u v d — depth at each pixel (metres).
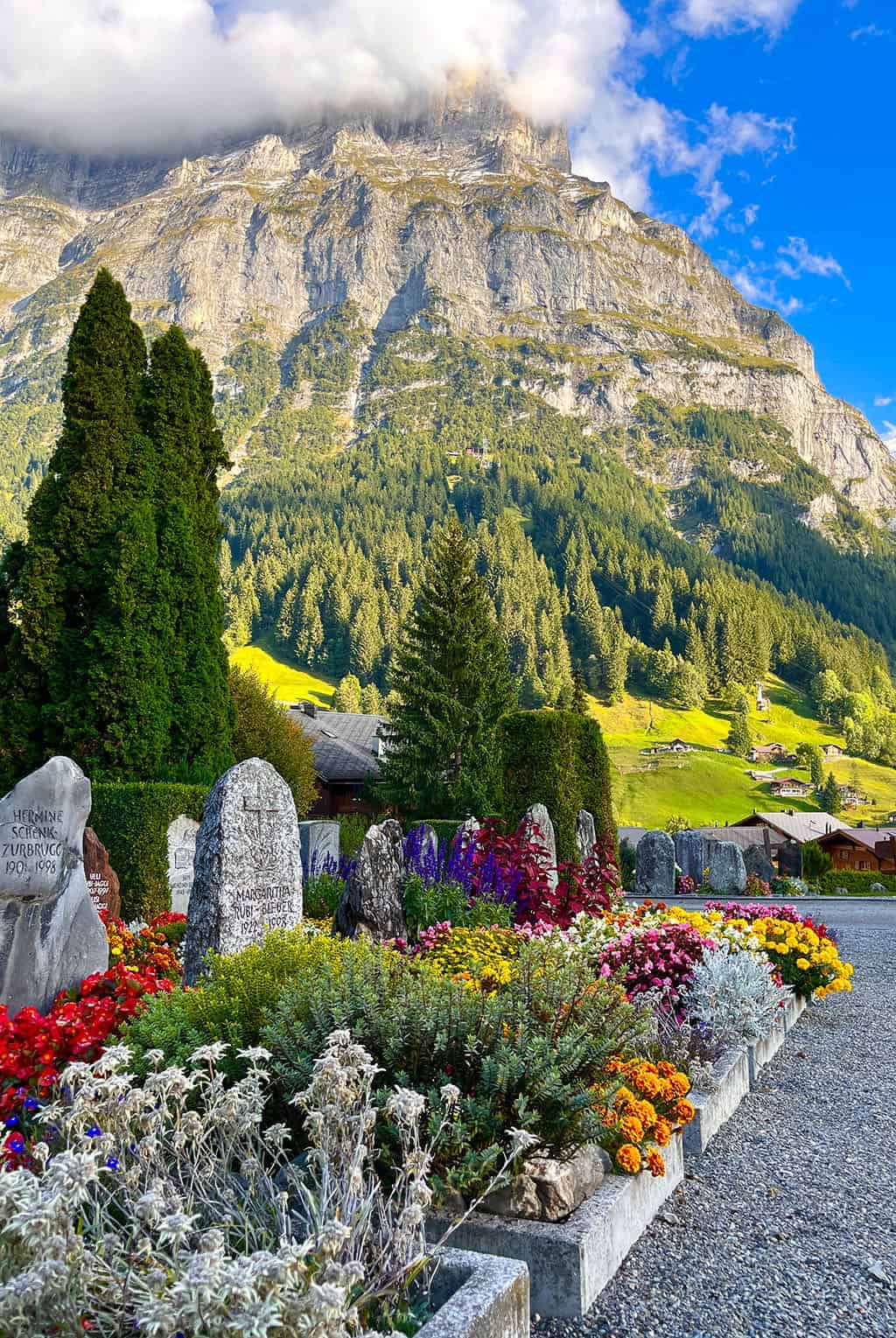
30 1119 4.64
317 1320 2.10
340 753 42.72
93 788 14.65
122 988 6.41
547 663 147.12
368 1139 3.46
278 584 170.75
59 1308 2.26
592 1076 4.57
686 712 156.88
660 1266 4.12
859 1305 3.82
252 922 8.77
